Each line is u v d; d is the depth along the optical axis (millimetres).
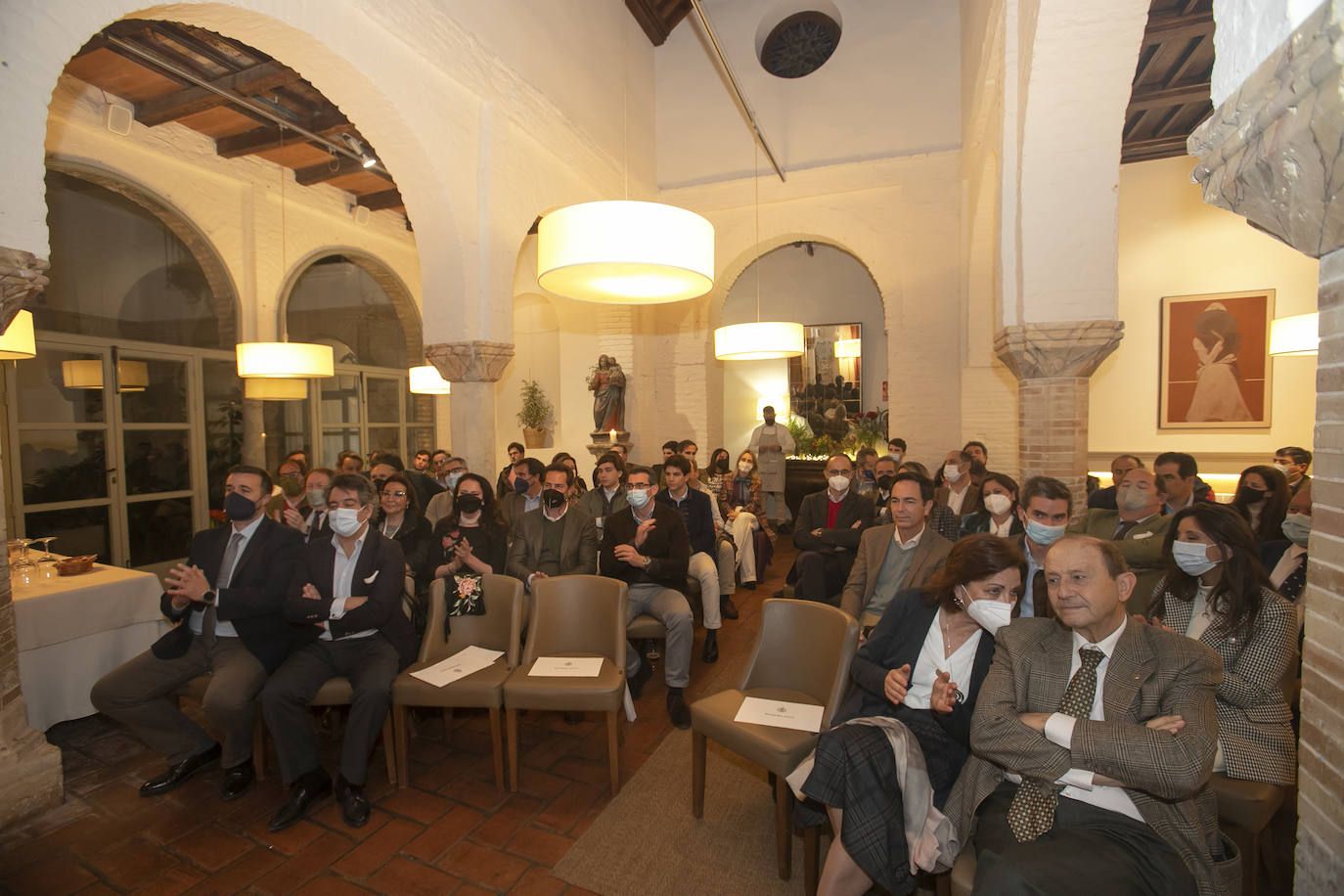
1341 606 1185
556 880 2363
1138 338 8000
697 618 5266
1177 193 7824
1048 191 3900
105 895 2291
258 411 7238
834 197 8148
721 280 8852
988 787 1917
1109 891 1541
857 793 1978
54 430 5637
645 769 3090
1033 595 2289
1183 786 1568
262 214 7043
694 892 2307
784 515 9039
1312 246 1210
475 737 3430
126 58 4938
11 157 2453
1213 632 2066
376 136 4777
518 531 4145
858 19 8086
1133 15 3568
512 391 10445
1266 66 1055
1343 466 1171
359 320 8812
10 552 3693
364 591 3066
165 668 2965
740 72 8555
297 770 2746
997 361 7305
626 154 7965
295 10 3750
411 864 2447
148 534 6316
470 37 5137
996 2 4594
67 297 5781
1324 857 1219
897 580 3381
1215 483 7691
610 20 7629
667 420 9156
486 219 5348
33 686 3281
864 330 11664
